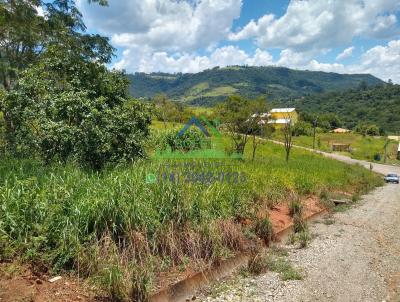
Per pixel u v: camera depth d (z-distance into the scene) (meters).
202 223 8.19
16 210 6.01
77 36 16.28
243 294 7.04
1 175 7.25
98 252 6.15
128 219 6.84
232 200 10.23
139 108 13.08
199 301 6.65
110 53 17.05
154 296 6.16
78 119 10.19
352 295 7.23
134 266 6.25
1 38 14.17
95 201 6.64
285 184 15.24
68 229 6.17
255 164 17.92
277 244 10.48
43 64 11.25
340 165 37.44
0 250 5.61
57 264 5.91
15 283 5.27
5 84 14.07
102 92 12.20
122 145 11.24
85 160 10.04
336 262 9.23
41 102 10.31
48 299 5.21
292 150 46.00
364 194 25.64
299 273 8.28
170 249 7.33
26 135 10.34
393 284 7.90
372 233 12.79
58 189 6.71
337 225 13.73
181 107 50.19
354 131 107.50
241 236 9.09
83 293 5.60
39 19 15.34
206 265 7.52
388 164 73.25
